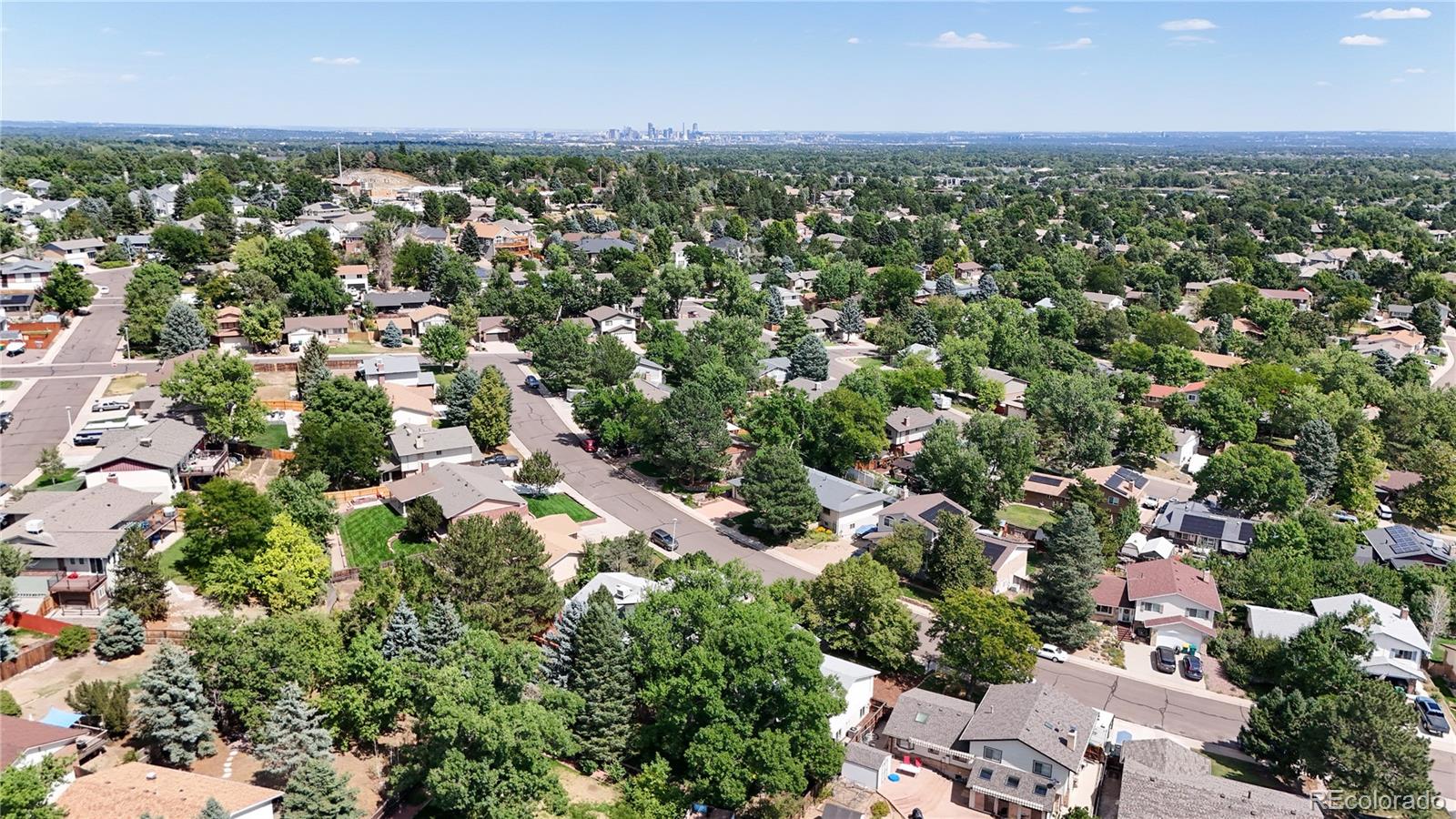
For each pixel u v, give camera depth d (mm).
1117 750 60219
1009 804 54312
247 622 56469
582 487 99250
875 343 165250
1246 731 61156
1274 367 137750
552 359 126438
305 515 74750
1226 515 99062
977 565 80312
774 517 87688
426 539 81625
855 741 59812
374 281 168000
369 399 97125
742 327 140000
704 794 51625
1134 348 153625
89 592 64188
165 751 50594
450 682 48031
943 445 98938
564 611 61188
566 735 51469
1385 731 53906
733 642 52438
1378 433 119938
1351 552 89562
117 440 88562
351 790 48094
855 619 69438
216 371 92625
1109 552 88500
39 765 44812
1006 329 152625
